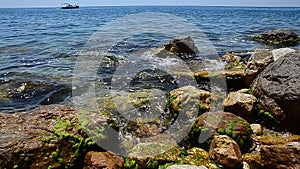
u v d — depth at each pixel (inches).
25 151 91.7
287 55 142.8
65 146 98.7
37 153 93.3
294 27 633.6
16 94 171.2
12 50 306.2
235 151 98.6
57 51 295.9
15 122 106.1
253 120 132.0
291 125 123.3
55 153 95.9
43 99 163.5
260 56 175.0
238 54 272.8
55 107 118.6
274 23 784.9
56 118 108.7
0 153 88.4
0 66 233.5
